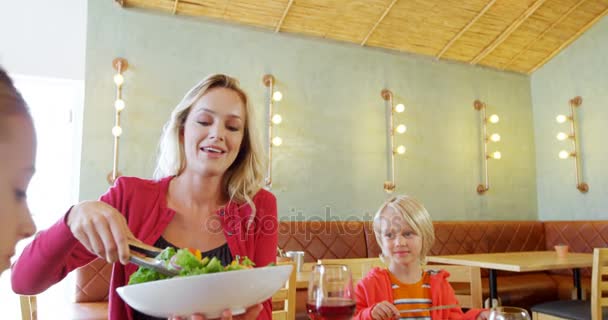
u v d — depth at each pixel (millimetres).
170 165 1024
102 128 3246
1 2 3213
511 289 3590
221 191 1048
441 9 3916
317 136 3920
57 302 3121
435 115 4445
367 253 3746
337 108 4031
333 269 885
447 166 4426
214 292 568
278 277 637
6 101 281
